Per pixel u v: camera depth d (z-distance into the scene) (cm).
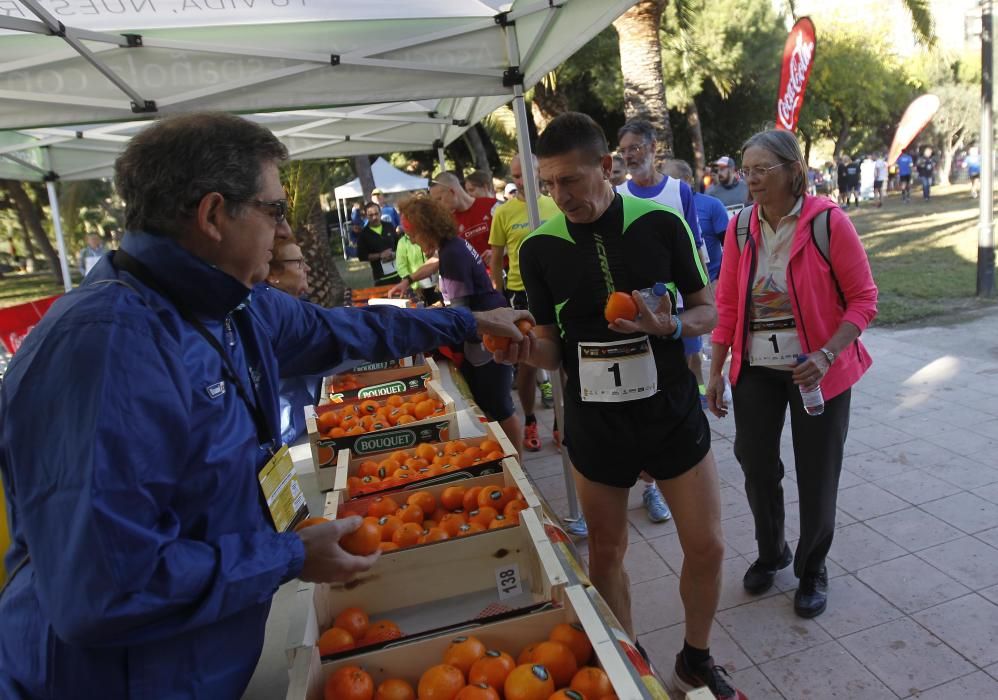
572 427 225
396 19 311
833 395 259
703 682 234
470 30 322
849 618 284
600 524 231
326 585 184
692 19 1505
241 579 106
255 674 167
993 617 274
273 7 288
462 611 188
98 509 92
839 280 256
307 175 1003
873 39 3325
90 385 95
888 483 388
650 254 211
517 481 222
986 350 602
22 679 109
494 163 2347
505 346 197
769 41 2223
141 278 113
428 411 322
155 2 272
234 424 120
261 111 322
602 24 252
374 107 584
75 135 595
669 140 1076
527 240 224
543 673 138
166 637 103
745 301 272
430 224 382
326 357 174
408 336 181
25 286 2122
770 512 295
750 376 277
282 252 299
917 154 3111
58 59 299
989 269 800
